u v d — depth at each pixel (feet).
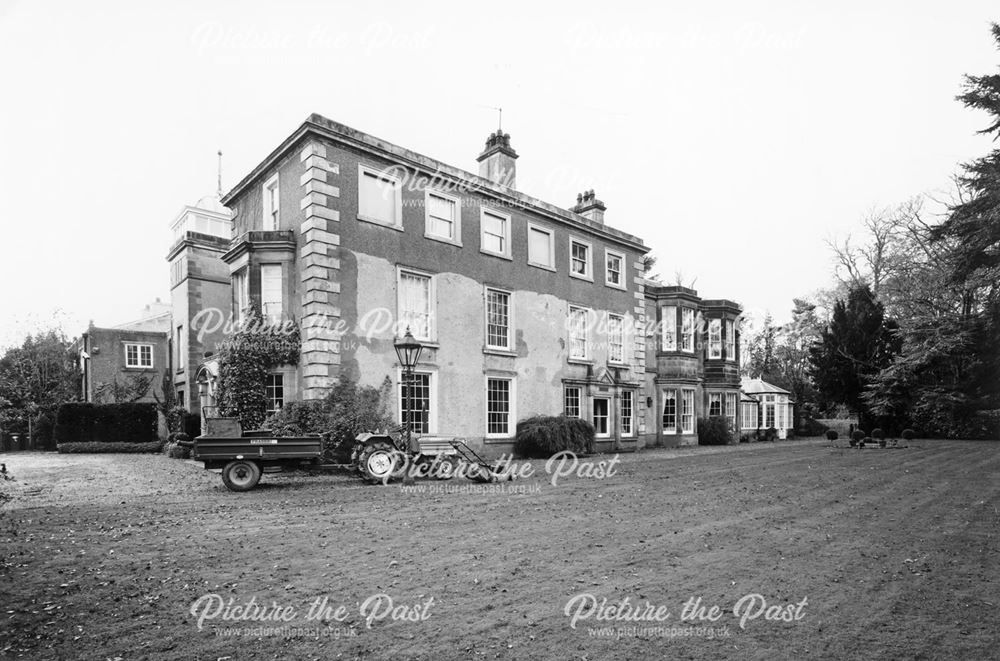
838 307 121.80
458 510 31.78
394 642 14.48
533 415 70.59
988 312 100.78
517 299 70.23
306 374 51.49
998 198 81.46
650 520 28.86
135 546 23.61
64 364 118.83
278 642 14.53
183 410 75.66
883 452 75.31
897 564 21.12
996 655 13.74
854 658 13.64
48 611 16.58
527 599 17.42
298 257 54.19
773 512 31.12
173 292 90.74
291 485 42.83
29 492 39.22
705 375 105.60
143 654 13.91
